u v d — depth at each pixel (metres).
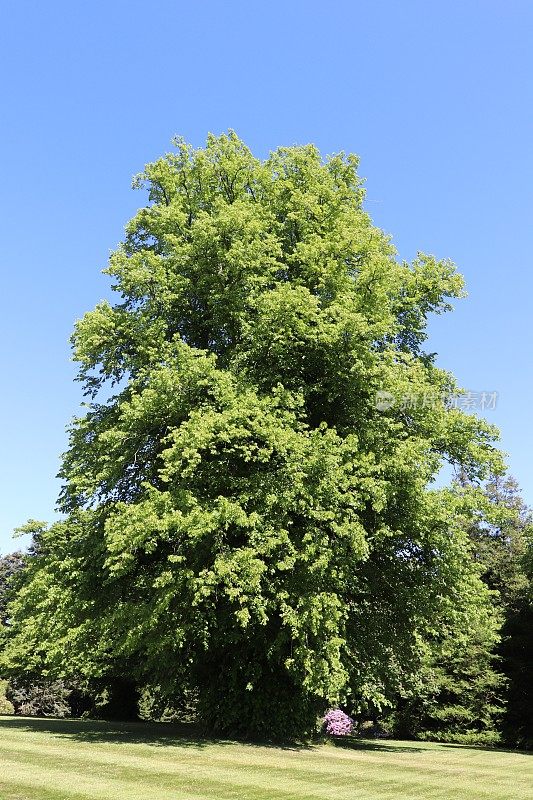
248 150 23.41
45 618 20.75
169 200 22.83
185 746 16.36
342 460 17.70
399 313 22.80
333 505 17.23
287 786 11.37
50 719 29.30
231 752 15.80
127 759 13.51
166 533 16.09
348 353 18.72
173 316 21.22
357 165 24.81
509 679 31.78
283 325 18.62
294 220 22.50
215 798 9.95
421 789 11.97
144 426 18.62
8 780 10.45
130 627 17.39
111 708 32.91
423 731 32.09
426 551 20.36
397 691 24.48
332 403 20.27
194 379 17.91
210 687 19.92
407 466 18.08
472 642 31.39
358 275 21.16
